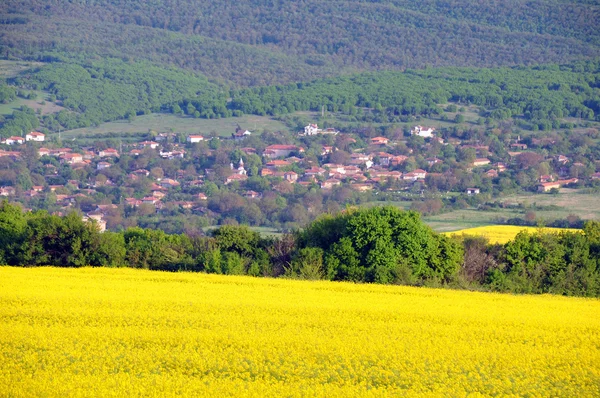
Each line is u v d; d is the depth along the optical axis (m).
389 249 162.38
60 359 90.00
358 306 123.31
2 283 138.12
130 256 172.62
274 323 109.00
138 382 82.06
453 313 120.44
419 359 93.06
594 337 108.25
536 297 144.12
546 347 102.06
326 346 96.94
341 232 174.25
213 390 80.38
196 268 168.88
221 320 109.56
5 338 97.38
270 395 79.75
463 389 83.75
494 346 100.75
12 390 79.12
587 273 163.38
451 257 165.62
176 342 97.69
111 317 110.44
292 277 159.75
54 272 153.88
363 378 86.50
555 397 84.12
